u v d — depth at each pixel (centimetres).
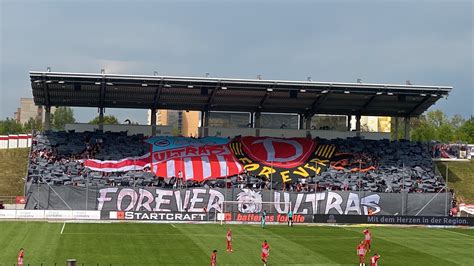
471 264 6197
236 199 9494
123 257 5947
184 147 10662
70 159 10088
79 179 9581
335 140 11244
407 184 10225
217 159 10394
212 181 9856
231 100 10719
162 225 8575
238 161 10406
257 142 10975
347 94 10325
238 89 10025
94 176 9694
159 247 6600
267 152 10719
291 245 7038
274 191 9550
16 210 8644
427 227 9300
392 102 10850
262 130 11281
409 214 9688
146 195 9331
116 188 9281
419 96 10462
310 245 7094
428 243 7550
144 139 10831
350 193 9662
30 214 8681
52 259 5712
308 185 9931
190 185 9712
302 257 6272
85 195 9175
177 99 10694
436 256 6600
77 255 5959
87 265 5484
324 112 11419
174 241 7056
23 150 11425
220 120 11356
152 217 9000
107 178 9681
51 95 10425
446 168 10950
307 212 9550
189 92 10244
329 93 10244
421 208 9719
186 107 11181
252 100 10712
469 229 9156
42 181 9462
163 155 10388
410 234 8375
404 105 11044
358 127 11556
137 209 9275
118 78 9556
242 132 11238
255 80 9825
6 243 6525
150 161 10206
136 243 6831
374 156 10894
